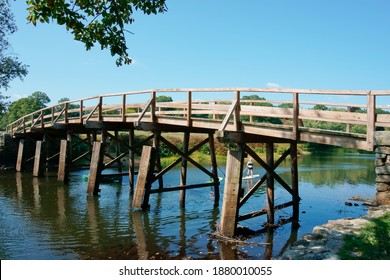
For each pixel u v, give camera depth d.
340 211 15.08
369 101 8.95
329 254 7.55
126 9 7.14
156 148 15.91
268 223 12.51
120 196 19.41
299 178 26.95
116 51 7.50
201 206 16.77
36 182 24.77
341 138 9.57
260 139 12.01
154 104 15.87
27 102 68.69
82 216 14.80
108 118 20.22
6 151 34.91
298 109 10.22
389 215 9.53
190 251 10.16
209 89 12.71
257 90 10.90
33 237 11.90
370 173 30.59
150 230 12.64
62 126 24.78
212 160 17.69
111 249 10.59
